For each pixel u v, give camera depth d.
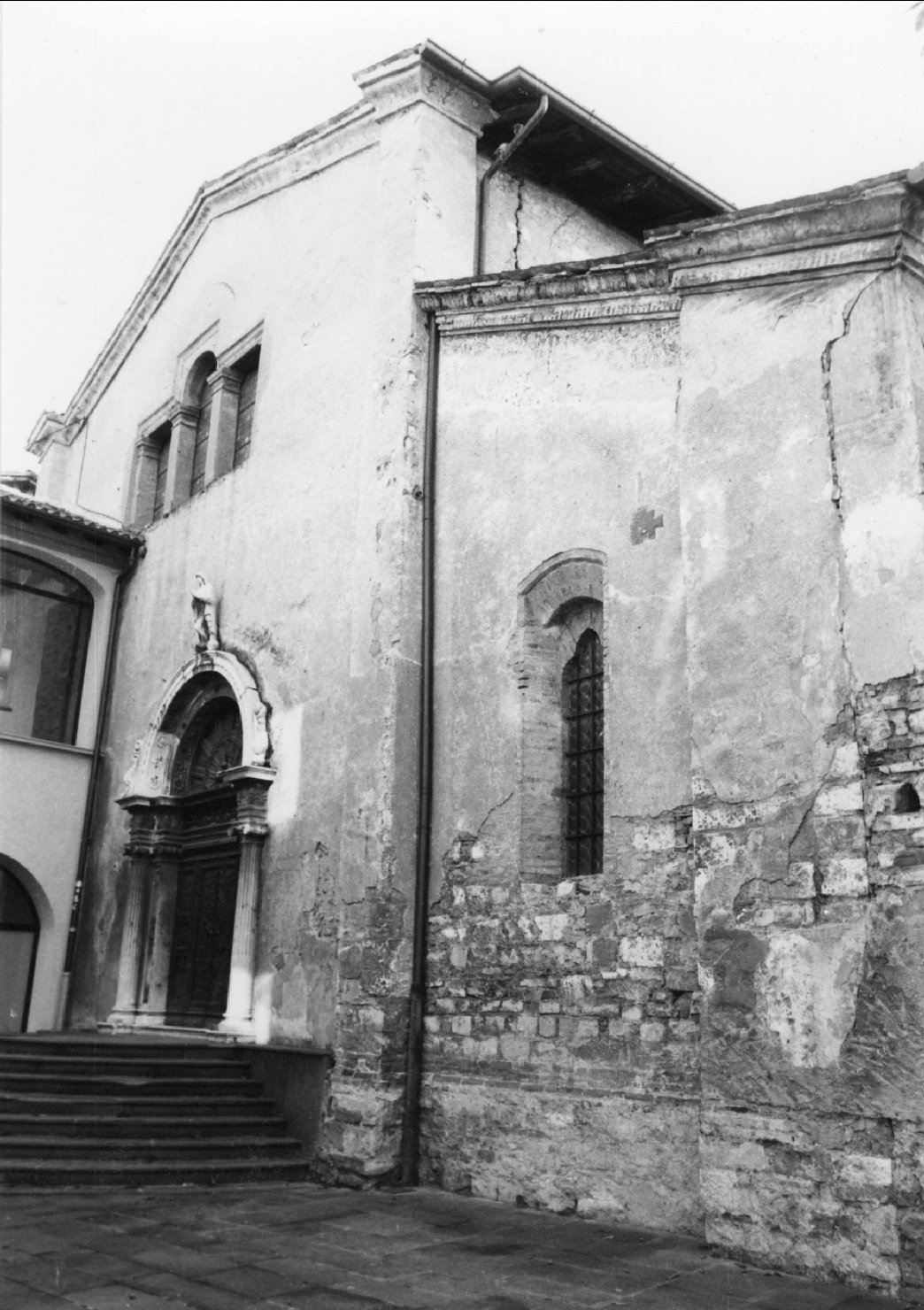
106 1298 5.79
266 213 14.89
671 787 8.30
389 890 9.83
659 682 8.54
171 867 14.19
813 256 7.77
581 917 8.70
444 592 10.54
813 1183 6.53
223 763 14.17
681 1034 7.87
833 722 7.04
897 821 6.62
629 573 8.98
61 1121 9.48
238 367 15.14
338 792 11.08
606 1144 8.09
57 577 16.77
